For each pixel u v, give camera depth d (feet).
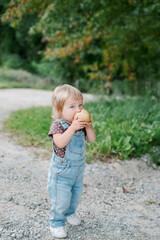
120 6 28.27
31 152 17.35
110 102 29.14
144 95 30.68
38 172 14.48
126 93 33.30
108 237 9.35
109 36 32.01
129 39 31.89
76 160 8.60
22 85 83.30
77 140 8.60
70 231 9.45
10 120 25.68
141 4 28.25
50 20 28.25
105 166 16.10
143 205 12.49
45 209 10.71
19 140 19.54
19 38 90.48
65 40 29.43
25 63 108.58
